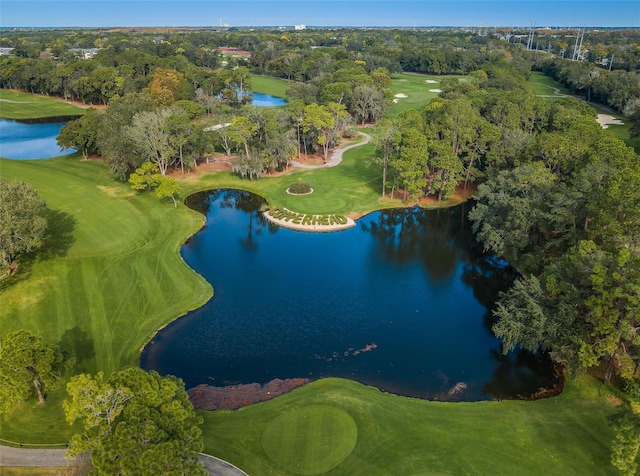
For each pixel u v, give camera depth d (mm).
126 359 48094
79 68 184375
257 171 98000
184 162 100750
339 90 144375
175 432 29219
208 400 43312
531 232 69062
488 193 70812
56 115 160875
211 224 82188
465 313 58719
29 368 38562
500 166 86062
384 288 64000
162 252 69688
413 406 42438
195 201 91188
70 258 65500
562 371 47781
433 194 93688
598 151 69875
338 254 73312
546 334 45156
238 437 38281
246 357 49719
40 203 61406
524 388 46031
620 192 50156
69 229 74000
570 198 57125
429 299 61719
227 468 35188
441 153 84750
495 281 66625
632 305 38906
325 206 88250
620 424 32625
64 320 53094
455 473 35250
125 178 97250
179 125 95375
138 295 58719
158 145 90875
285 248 74562
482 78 180375
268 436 38469
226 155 116562
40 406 40969
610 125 136125
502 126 98000
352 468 35656
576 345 42188
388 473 35250
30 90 197125
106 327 52531
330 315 57438
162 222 79125
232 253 72188
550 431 39344
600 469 35562
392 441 38188
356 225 83250
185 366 48094
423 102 175750
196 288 61344
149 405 29625
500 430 39500
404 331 54844
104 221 77750
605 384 43938
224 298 60094
